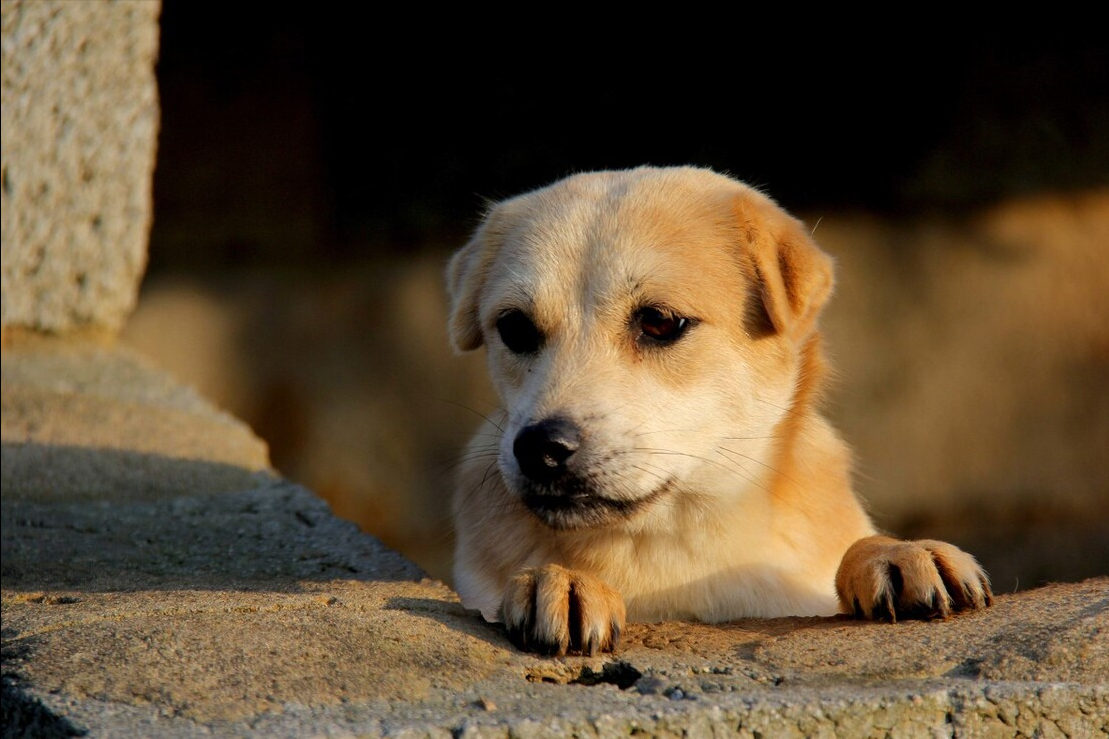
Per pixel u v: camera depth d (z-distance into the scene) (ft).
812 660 18.31
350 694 16.75
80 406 35.29
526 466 21.35
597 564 23.04
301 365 67.05
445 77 68.49
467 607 23.24
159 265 68.44
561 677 18.22
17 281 38.45
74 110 37.24
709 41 66.80
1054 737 16.85
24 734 16.57
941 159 66.23
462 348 26.25
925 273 65.10
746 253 23.73
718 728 16.11
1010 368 63.98
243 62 67.97
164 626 19.02
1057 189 65.77
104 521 28.12
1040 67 64.80
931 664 17.93
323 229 69.51
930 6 64.18
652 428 22.13
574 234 23.68
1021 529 62.49
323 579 24.76
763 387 23.71
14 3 34.63
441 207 69.77
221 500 30.25
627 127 68.54
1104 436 63.26
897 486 62.39
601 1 66.95
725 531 22.99
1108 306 64.18
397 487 65.62
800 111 66.95
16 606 21.65
